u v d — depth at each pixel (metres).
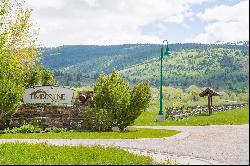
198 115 57.84
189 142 25.38
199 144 24.09
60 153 19.08
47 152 19.53
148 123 45.38
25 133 35.22
